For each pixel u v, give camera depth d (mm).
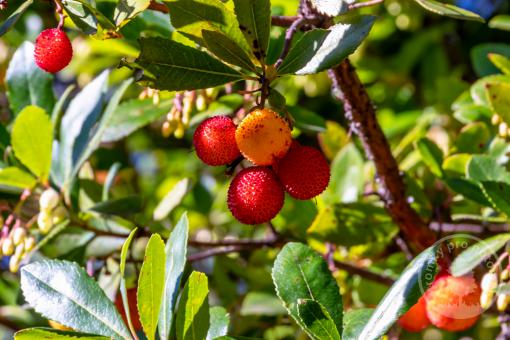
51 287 505
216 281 729
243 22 484
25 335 479
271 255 729
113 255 668
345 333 502
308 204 710
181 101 629
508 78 654
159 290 480
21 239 608
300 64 484
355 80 563
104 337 481
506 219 606
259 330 705
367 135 585
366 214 646
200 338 487
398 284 473
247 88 642
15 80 672
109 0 603
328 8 484
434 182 687
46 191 628
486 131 671
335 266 664
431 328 806
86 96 662
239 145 483
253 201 484
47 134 621
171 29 644
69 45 508
